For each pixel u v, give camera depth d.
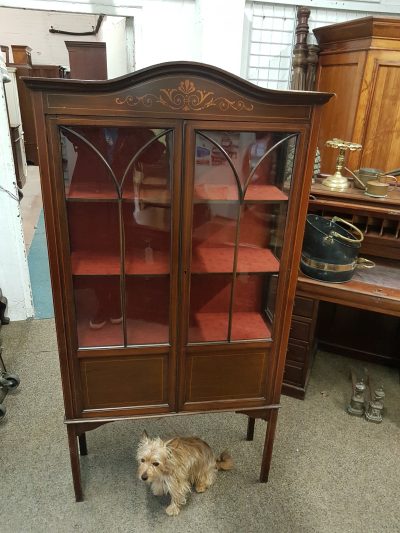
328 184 2.16
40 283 3.23
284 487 1.65
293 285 1.37
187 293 1.32
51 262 1.21
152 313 1.37
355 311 2.44
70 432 1.42
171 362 1.40
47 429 1.88
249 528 1.49
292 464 1.76
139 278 1.31
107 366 1.37
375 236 2.13
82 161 1.17
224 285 1.42
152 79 1.05
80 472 1.58
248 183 1.26
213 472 1.62
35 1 2.41
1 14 7.47
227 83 1.08
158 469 1.38
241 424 1.97
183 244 1.26
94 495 1.59
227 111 1.12
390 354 2.44
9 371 2.25
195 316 1.48
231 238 1.35
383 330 2.41
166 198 1.23
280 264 1.34
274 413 1.54
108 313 1.37
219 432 1.92
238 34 2.53
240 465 1.75
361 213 2.08
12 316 2.75
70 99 1.05
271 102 1.13
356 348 2.51
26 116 6.61
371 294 1.84
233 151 1.20
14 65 6.23
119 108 1.07
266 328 1.45
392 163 2.43
